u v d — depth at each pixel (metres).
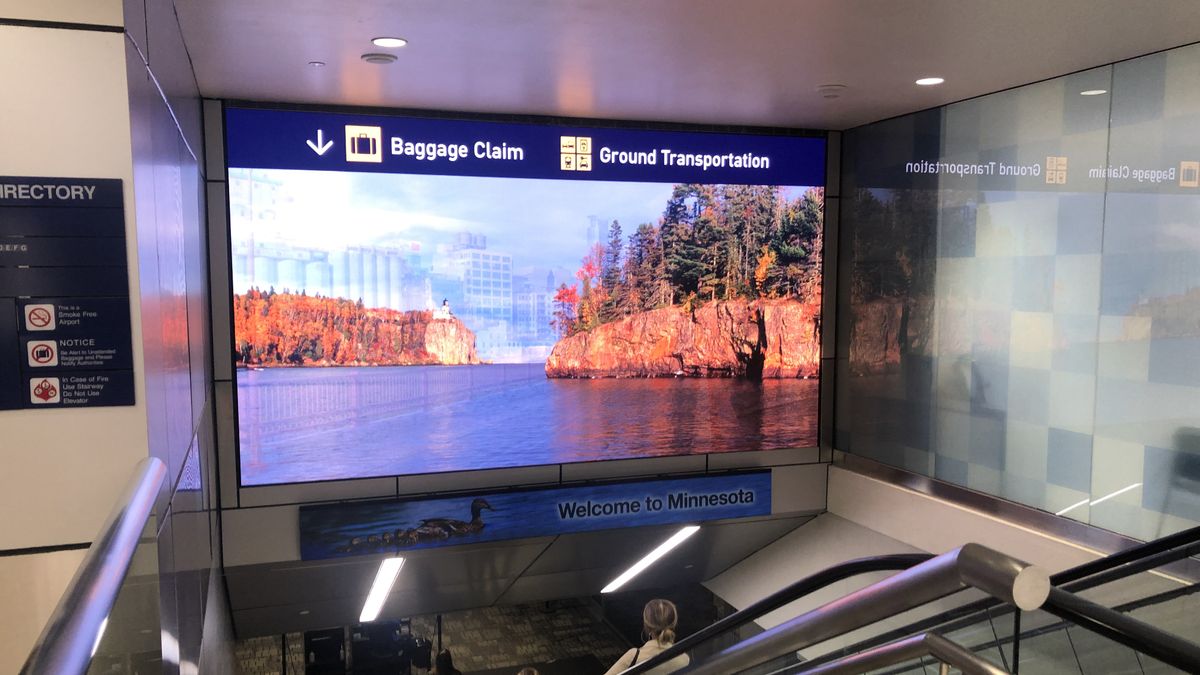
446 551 8.48
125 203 2.71
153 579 2.44
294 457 7.80
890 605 1.79
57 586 2.73
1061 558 6.61
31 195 2.64
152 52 3.35
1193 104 5.64
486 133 8.17
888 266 8.61
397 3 4.77
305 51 5.83
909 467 8.42
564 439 8.62
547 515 8.50
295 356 7.74
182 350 4.27
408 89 7.12
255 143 7.54
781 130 9.03
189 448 4.34
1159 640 1.89
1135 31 5.34
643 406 8.84
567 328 8.55
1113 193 6.22
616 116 8.39
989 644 3.07
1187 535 3.22
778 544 9.66
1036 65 6.25
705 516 9.03
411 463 8.16
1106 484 6.36
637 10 4.91
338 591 8.48
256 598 8.28
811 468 9.45
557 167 8.40
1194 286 5.67
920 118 8.09
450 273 8.16
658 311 8.82
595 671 11.15
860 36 5.46
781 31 5.35
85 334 2.71
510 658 11.30
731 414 9.12
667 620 6.02
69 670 1.14
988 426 7.46
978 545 1.53
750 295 9.09
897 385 8.55
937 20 5.11
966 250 7.62
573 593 9.77
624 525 8.77
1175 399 5.83
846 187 9.18
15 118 2.62
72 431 2.73
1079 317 6.55
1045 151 6.77
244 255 7.55
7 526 2.70
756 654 2.58
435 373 8.16
